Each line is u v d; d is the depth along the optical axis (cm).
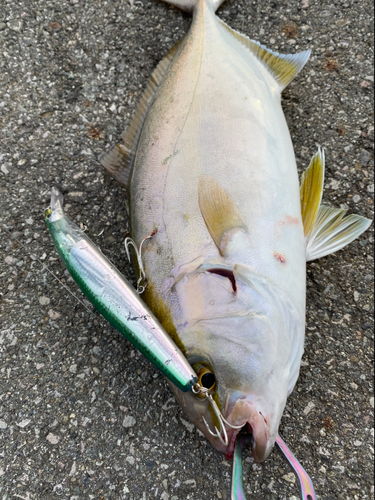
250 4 38
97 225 34
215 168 28
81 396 30
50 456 29
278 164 29
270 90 33
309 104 36
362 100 36
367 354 32
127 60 37
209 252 26
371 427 30
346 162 35
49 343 31
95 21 38
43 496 29
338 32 38
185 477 29
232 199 27
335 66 37
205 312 25
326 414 30
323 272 33
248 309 25
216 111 29
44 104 36
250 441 25
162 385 30
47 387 30
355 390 31
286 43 38
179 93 30
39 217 34
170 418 30
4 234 33
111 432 30
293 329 26
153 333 23
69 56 37
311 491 24
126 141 32
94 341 31
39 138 35
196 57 31
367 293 33
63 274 32
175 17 38
